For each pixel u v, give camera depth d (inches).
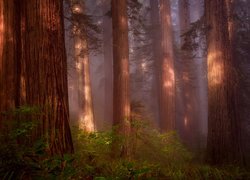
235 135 446.0
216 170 350.0
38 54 246.2
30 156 185.9
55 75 247.8
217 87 455.2
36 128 230.7
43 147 193.0
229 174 350.0
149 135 495.5
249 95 721.6
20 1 289.0
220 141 442.3
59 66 252.1
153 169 300.2
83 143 302.4
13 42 284.4
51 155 227.8
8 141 193.8
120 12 507.8
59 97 246.8
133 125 436.1
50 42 249.4
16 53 285.7
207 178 324.8
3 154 177.6
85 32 578.9
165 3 807.7
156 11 929.5
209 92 467.2
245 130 730.8
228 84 456.1
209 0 477.4
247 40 748.6
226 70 459.2
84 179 211.0
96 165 254.1
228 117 446.6
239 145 446.3
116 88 489.4
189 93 921.5
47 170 179.8
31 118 233.3
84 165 223.0
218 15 469.4
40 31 248.2
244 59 773.9
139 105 551.5
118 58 496.7
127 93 486.9
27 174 178.7
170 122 739.4
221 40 464.8
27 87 248.2
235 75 514.6
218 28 466.3
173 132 415.5
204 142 830.5
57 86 247.4
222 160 433.4
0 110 268.5
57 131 236.4
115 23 508.4
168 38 791.1
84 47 732.0
